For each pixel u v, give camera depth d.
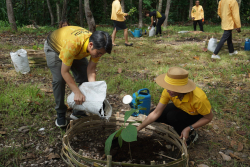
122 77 4.70
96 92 2.30
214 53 5.95
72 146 2.54
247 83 4.36
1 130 2.78
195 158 2.41
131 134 1.99
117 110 3.47
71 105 2.38
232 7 5.42
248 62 5.58
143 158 2.38
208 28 12.95
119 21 7.27
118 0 7.19
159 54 6.53
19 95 3.57
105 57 6.11
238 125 3.03
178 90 2.04
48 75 4.62
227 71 5.02
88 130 2.85
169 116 2.61
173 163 1.86
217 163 2.32
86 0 8.60
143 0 17.53
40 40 8.28
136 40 8.83
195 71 5.05
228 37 5.92
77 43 2.20
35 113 3.22
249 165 2.29
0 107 3.21
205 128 2.96
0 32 9.05
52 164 2.28
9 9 9.27
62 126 2.87
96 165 1.88
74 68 2.81
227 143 2.67
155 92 3.96
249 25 17.50
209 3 21.73
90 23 8.86
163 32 11.18
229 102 3.65
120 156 2.41
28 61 4.77
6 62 5.26
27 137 2.70
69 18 15.18
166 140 2.68
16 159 2.29
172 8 21.84
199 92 2.19
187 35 9.77
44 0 15.48
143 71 5.08
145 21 18.97
